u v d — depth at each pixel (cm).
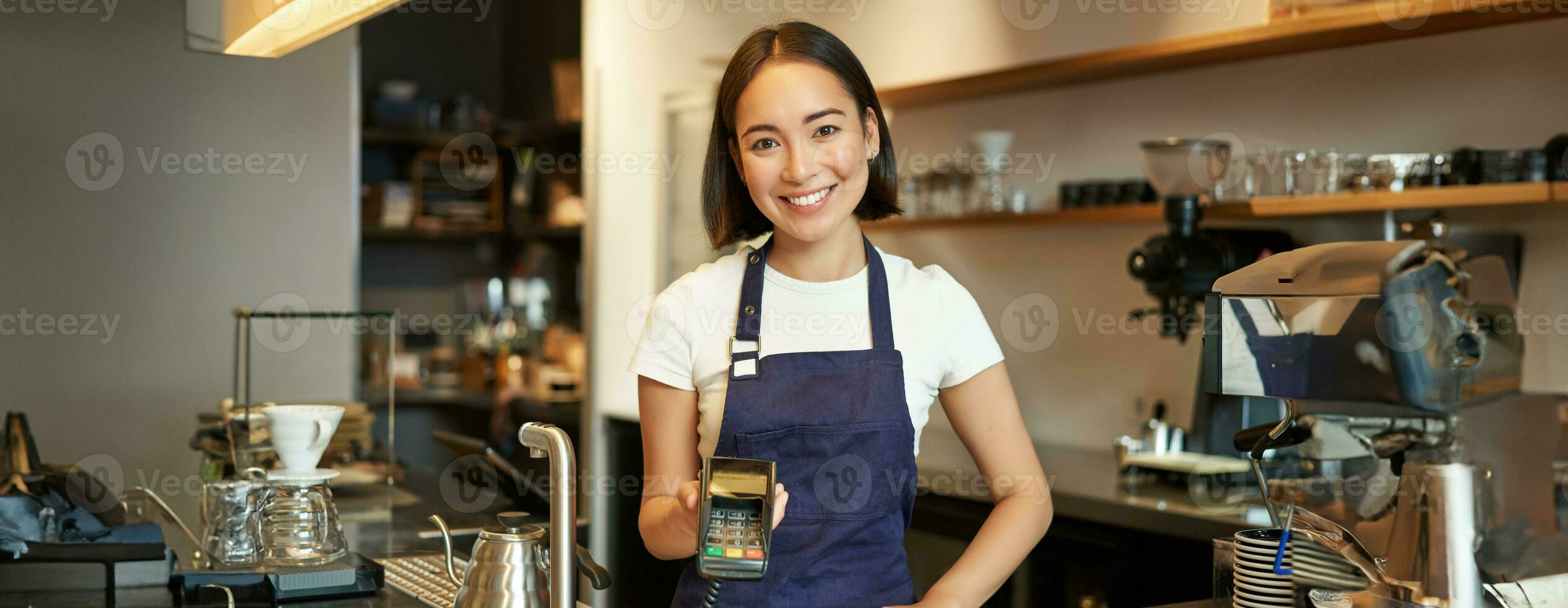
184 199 331
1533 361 231
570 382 455
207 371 334
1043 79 311
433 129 472
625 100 457
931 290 150
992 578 139
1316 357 139
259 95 340
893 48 378
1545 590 137
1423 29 237
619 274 451
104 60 320
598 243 454
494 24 527
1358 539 142
